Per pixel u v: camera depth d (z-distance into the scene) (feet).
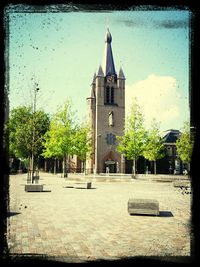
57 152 128.47
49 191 69.26
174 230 27.66
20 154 142.20
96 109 231.71
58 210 39.73
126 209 41.68
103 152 226.79
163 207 44.68
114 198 55.83
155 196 60.18
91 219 33.47
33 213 36.63
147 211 36.55
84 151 137.08
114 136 230.89
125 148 133.18
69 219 33.12
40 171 256.73
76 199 53.47
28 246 20.66
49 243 21.98
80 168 230.27
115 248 20.77
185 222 32.01
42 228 27.76
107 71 237.45
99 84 233.96
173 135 254.88
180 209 42.60
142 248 20.74
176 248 20.57
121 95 236.43
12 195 57.82
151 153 177.99
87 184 79.20
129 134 132.46
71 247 20.94
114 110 233.55
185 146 81.51
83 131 138.82
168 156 245.65
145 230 27.66
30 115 82.48
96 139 227.20
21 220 31.60
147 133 133.80
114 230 27.63
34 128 83.46
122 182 111.55
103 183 105.40
